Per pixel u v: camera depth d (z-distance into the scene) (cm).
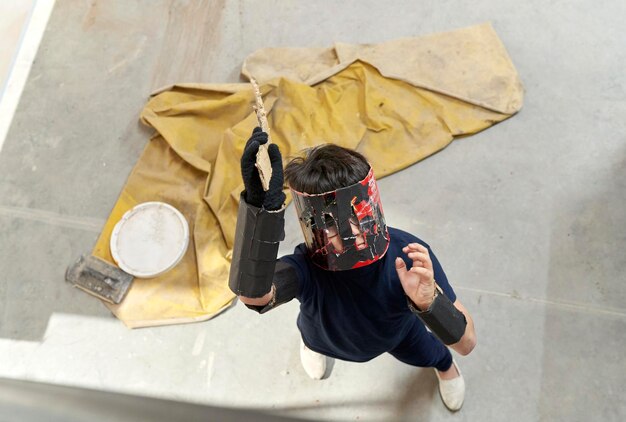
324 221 114
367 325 130
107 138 263
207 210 241
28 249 240
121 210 245
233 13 292
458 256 227
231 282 109
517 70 264
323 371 205
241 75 275
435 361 174
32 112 273
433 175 244
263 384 210
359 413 202
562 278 219
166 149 255
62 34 292
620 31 268
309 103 256
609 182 234
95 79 279
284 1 294
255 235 100
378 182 245
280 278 117
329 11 289
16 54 288
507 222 231
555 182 237
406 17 283
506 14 279
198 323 222
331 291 125
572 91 256
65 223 245
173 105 261
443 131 250
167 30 290
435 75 262
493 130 251
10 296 231
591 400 198
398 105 256
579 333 209
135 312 224
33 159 261
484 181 240
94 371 215
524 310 215
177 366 215
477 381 204
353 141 250
